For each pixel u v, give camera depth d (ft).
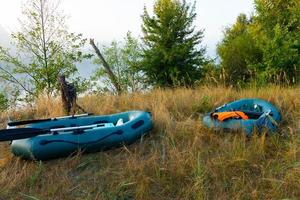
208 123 17.72
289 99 20.84
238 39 71.10
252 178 14.17
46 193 14.21
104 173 15.02
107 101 23.88
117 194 13.93
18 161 16.01
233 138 16.76
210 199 13.37
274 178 13.91
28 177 15.05
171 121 18.53
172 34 55.62
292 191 13.23
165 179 14.38
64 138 15.96
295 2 46.50
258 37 46.96
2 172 15.44
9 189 14.52
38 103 24.41
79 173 15.34
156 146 16.85
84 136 16.19
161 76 53.31
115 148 16.74
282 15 47.21
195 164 14.89
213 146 16.44
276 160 15.07
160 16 56.34
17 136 15.64
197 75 53.72
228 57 68.08
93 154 16.46
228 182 14.06
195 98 22.65
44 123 18.13
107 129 16.56
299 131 16.87
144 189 13.80
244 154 15.08
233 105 19.62
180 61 54.44
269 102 19.77
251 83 29.96
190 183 14.07
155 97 24.30
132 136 16.89
